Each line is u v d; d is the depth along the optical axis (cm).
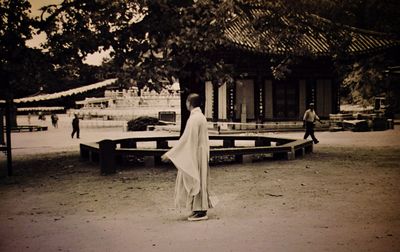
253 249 520
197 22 1246
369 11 3372
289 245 532
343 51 1842
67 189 979
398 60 4006
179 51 1320
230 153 1272
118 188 966
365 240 547
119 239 580
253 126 3216
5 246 565
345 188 902
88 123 4825
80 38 1262
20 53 1319
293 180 1011
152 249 532
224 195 859
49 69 1332
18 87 1358
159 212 738
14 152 1922
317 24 1792
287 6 1614
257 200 805
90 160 1445
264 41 1675
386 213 686
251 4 1620
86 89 5225
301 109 3353
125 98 5534
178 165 649
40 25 1327
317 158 1417
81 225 663
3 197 911
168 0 1282
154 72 1225
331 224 626
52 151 1916
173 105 5372
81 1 1304
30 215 744
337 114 3189
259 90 3234
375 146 1825
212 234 589
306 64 3322
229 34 2903
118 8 1202
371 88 4241
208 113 3456
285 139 1595
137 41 1257
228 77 1394
